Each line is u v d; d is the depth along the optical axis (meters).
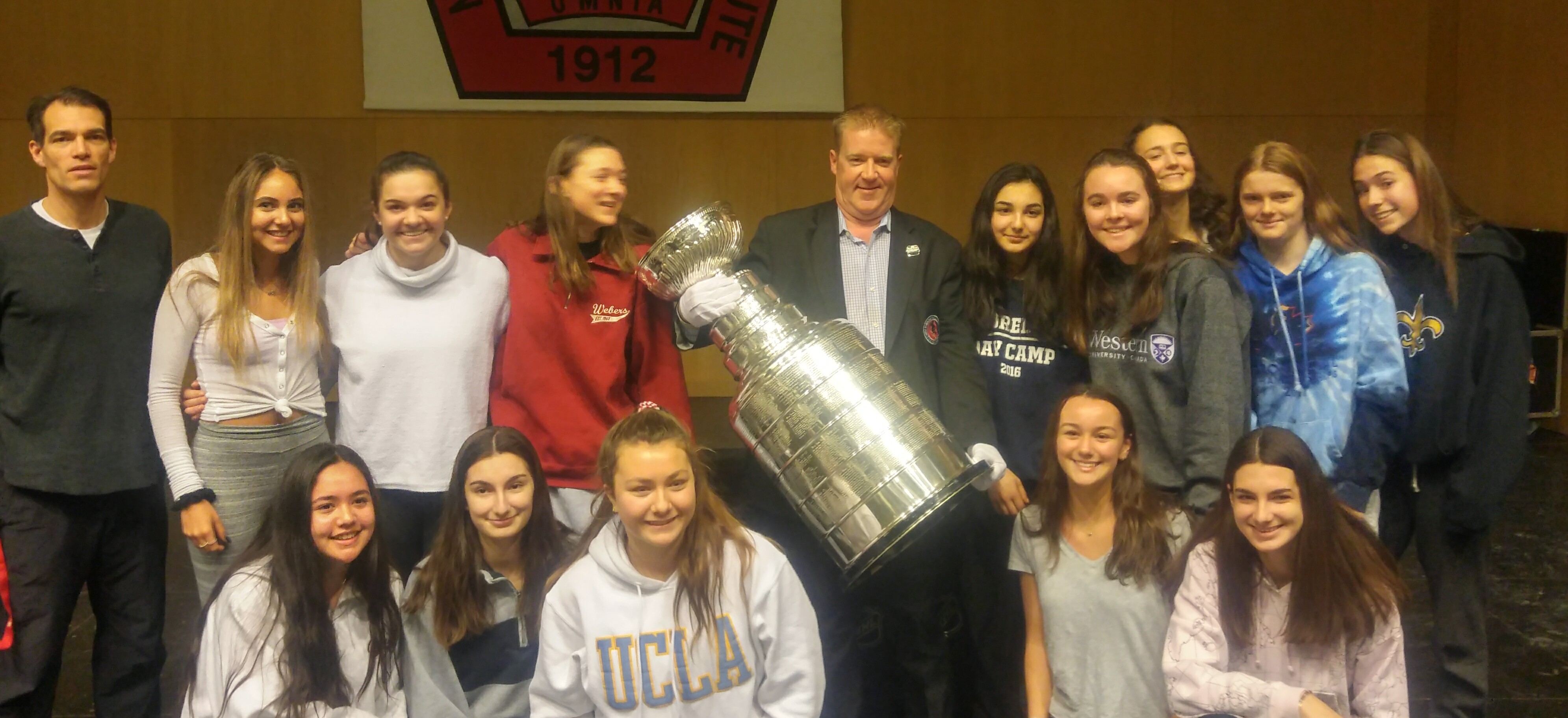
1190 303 2.52
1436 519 2.67
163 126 6.07
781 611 2.24
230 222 2.52
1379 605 2.27
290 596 2.26
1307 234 2.59
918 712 2.88
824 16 6.07
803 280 2.82
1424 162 2.60
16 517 2.60
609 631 2.21
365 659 2.35
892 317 2.79
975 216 2.83
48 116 2.55
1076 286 2.67
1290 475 2.25
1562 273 5.58
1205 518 2.41
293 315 2.57
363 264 2.65
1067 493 2.54
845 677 2.86
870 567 2.39
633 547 2.23
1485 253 2.58
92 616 3.72
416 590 2.43
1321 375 2.53
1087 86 6.23
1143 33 6.22
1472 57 6.07
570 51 6.05
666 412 2.25
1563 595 3.88
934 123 6.23
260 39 6.04
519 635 2.48
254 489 2.58
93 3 5.98
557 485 2.64
